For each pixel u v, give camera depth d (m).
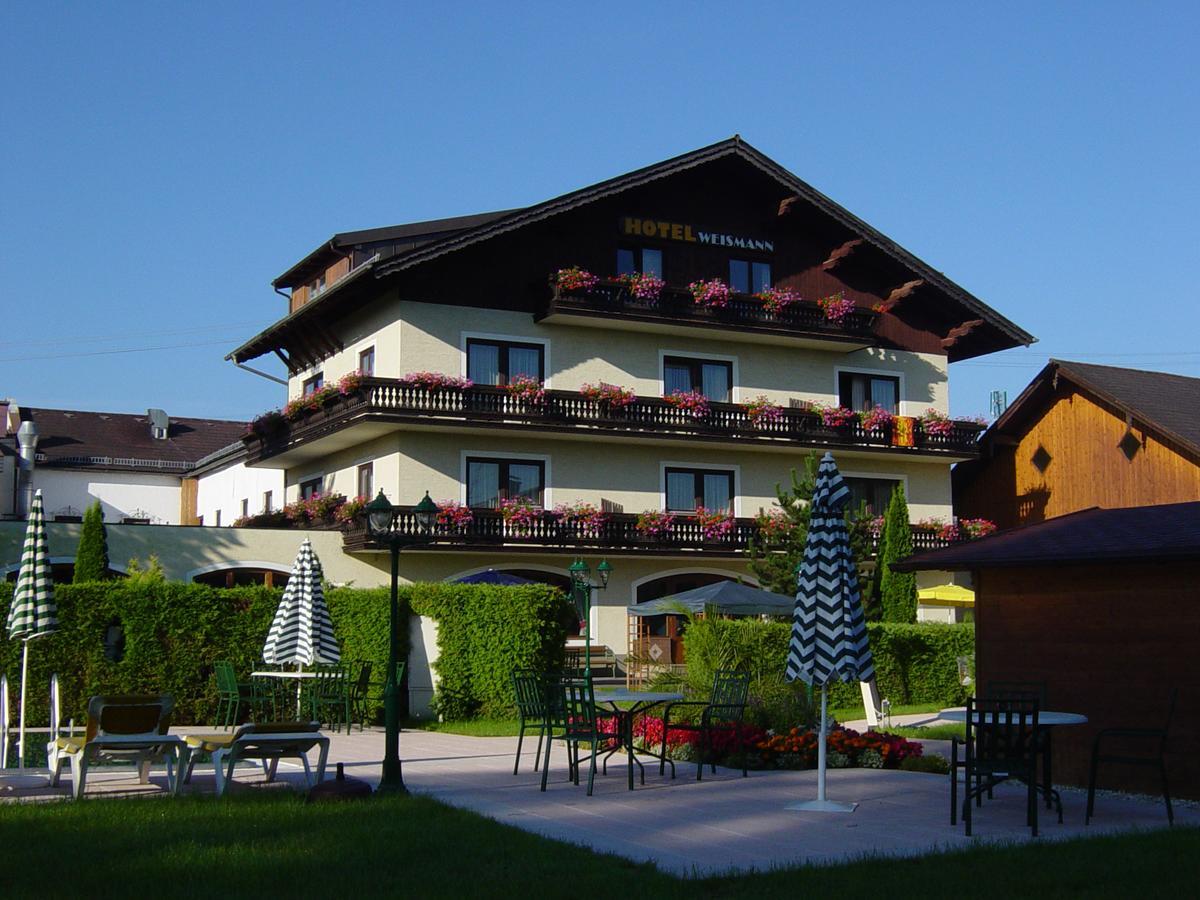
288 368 38.75
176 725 22.05
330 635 21.75
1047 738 11.80
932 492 38.78
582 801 12.58
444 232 36.97
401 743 19.45
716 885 8.50
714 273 36.25
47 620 14.88
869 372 38.25
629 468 34.59
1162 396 37.81
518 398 32.38
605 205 34.72
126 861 8.98
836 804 12.18
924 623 28.41
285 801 11.94
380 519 13.20
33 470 45.75
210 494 46.66
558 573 33.59
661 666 28.28
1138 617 13.08
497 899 7.94
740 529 34.66
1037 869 8.90
